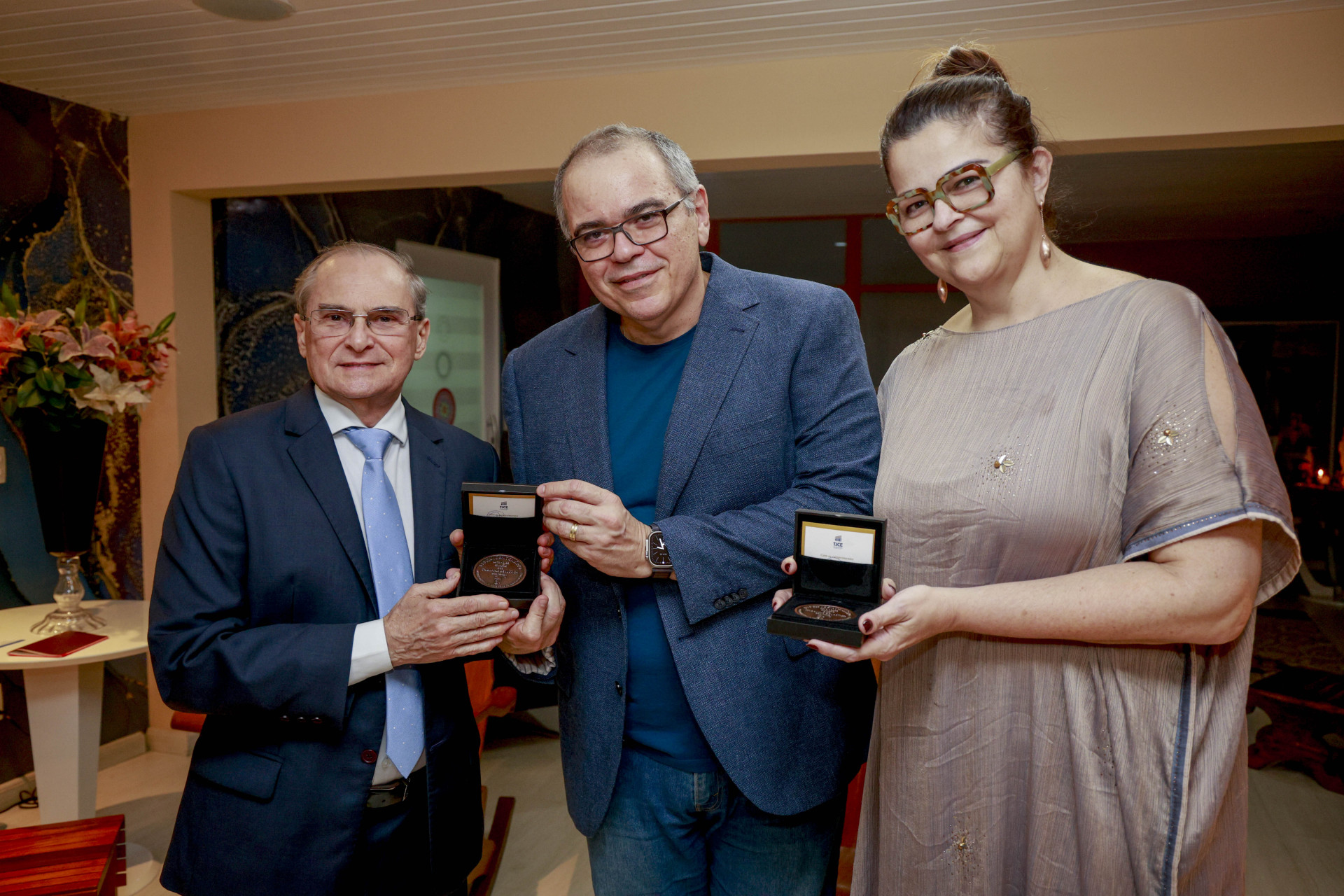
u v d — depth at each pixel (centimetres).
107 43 277
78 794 261
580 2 251
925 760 119
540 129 322
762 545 130
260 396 395
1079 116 277
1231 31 263
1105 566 106
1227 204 604
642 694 140
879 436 137
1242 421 99
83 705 262
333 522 143
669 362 143
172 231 357
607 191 126
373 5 251
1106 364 108
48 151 327
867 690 152
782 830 140
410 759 143
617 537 125
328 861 136
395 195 492
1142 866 104
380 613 145
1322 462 735
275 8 250
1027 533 109
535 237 687
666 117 312
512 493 133
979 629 106
